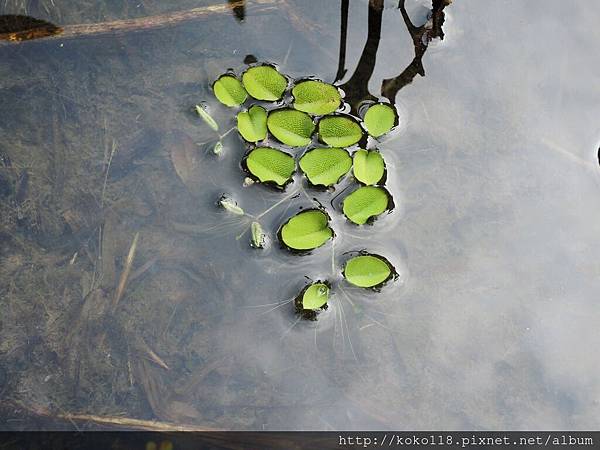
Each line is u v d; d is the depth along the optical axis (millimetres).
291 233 430
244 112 444
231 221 439
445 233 439
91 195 446
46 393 430
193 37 461
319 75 453
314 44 458
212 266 437
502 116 451
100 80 458
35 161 450
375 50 457
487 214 442
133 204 444
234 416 426
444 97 452
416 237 438
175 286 436
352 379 428
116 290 437
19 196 447
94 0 465
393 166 445
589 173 446
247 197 441
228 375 429
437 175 445
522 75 455
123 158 449
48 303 437
